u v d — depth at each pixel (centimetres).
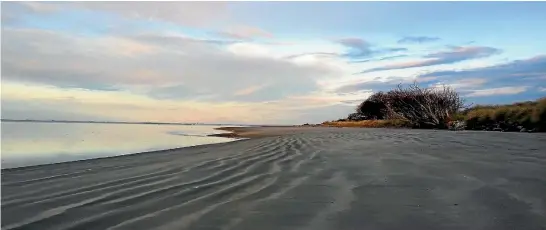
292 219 260
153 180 432
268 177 439
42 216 277
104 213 283
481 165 490
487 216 258
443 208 282
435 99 2316
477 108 2239
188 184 402
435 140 956
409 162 538
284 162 573
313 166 521
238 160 616
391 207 288
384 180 401
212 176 454
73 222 261
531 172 430
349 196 329
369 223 248
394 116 2836
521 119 1608
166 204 310
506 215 260
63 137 1873
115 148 1148
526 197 310
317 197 328
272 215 271
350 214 271
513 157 571
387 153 666
